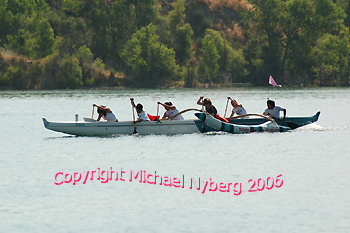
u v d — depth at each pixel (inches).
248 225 1346.0
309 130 3378.4
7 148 2662.4
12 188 1743.4
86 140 2960.1
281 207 1499.8
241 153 2431.1
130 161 2236.7
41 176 1934.1
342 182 1772.9
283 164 2122.3
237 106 3449.8
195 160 2244.1
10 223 1379.2
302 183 1774.1
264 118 3444.9
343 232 1283.2
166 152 2482.8
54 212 1472.7
